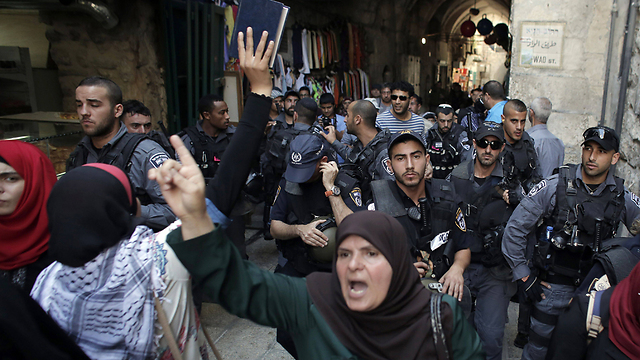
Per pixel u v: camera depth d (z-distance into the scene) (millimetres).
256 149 1454
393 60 18922
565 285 2658
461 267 2387
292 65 11039
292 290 1318
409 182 2287
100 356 1228
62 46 5711
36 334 1147
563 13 5324
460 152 5203
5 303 1114
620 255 1930
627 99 4406
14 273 1663
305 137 2676
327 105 7020
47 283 1290
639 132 4051
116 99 2609
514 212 2773
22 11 6434
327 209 2686
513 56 5621
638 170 4039
